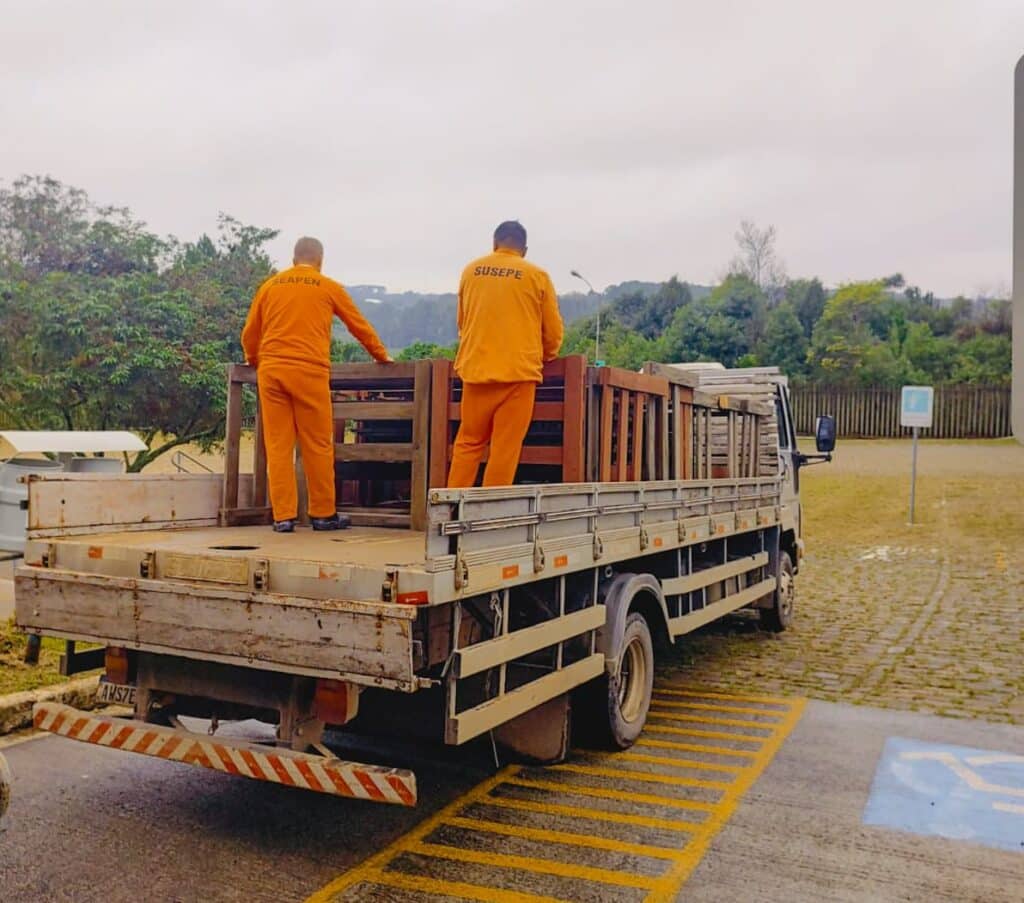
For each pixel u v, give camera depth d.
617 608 5.47
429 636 3.88
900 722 6.34
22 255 16.91
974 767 5.42
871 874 4.02
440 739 4.72
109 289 15.25
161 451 15.84
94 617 4.33
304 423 5.77
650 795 4.96
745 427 8.47
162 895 3.77
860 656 8.27
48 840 4.30
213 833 4.40
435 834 4.43
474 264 5.56
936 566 12.87
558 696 5.22
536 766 5.44
